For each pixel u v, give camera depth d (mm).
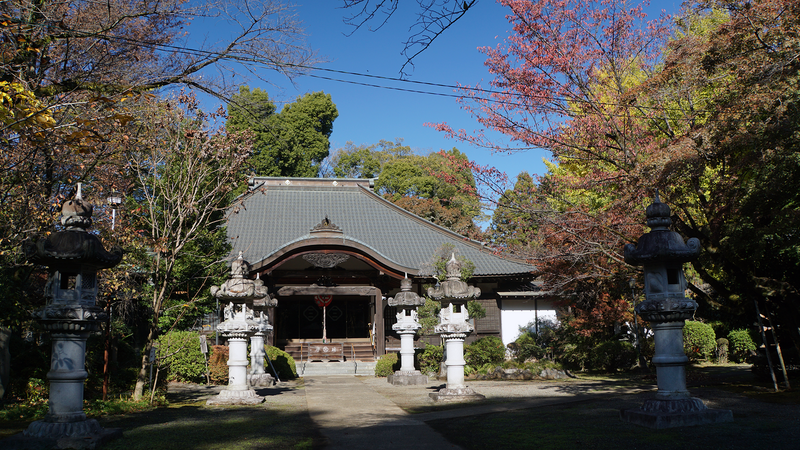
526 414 9664
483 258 27578
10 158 10633
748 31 10234
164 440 7488
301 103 42438
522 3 12680
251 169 14602
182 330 19016
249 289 12219
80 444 6867
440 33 5965
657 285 8188
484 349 22219
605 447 6512
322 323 30266
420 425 8953
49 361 13117
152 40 10523
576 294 19766
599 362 20656
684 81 11594
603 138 13203
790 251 9812
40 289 15352
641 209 12461
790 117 9406
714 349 24391
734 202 10852
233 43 10258
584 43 13273
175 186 13164
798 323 11844
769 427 7297
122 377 13750
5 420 9305
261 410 11133
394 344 27594
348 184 33094
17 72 9086
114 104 10047
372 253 24703
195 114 12758
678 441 6641
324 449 6977
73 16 10203
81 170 12172
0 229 11219
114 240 11977
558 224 13227
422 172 43656
